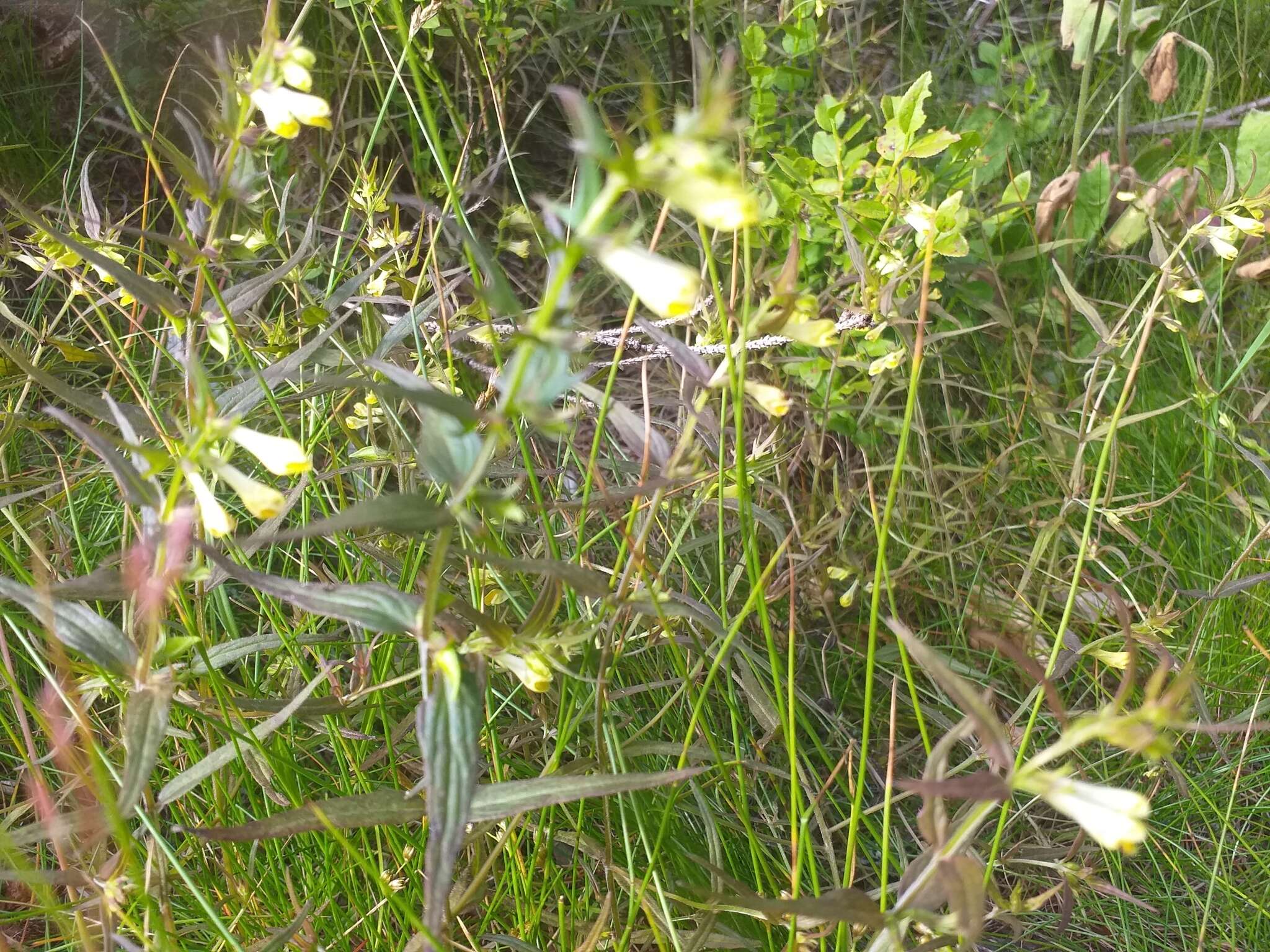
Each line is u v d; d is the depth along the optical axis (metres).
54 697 0.26
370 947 0.30
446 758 0.18
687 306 0.14
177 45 0.64
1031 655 0.44
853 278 0.44
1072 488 0.42
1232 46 0.76
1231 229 0.34
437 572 0.18
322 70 0.60
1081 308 0.40
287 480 0.45
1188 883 0.40
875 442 0.50
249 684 0.36
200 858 0.32
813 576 0.44
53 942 0.33
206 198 0.24
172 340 0.29
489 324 0.33
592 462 0.27
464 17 0.50
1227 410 0.51
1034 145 0.67
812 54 0.55
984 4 0.78
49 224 0.30
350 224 0.55
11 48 0.63
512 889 0.33
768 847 0.37
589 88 0.63
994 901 0.27
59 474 0.43
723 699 0.41
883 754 0.44
